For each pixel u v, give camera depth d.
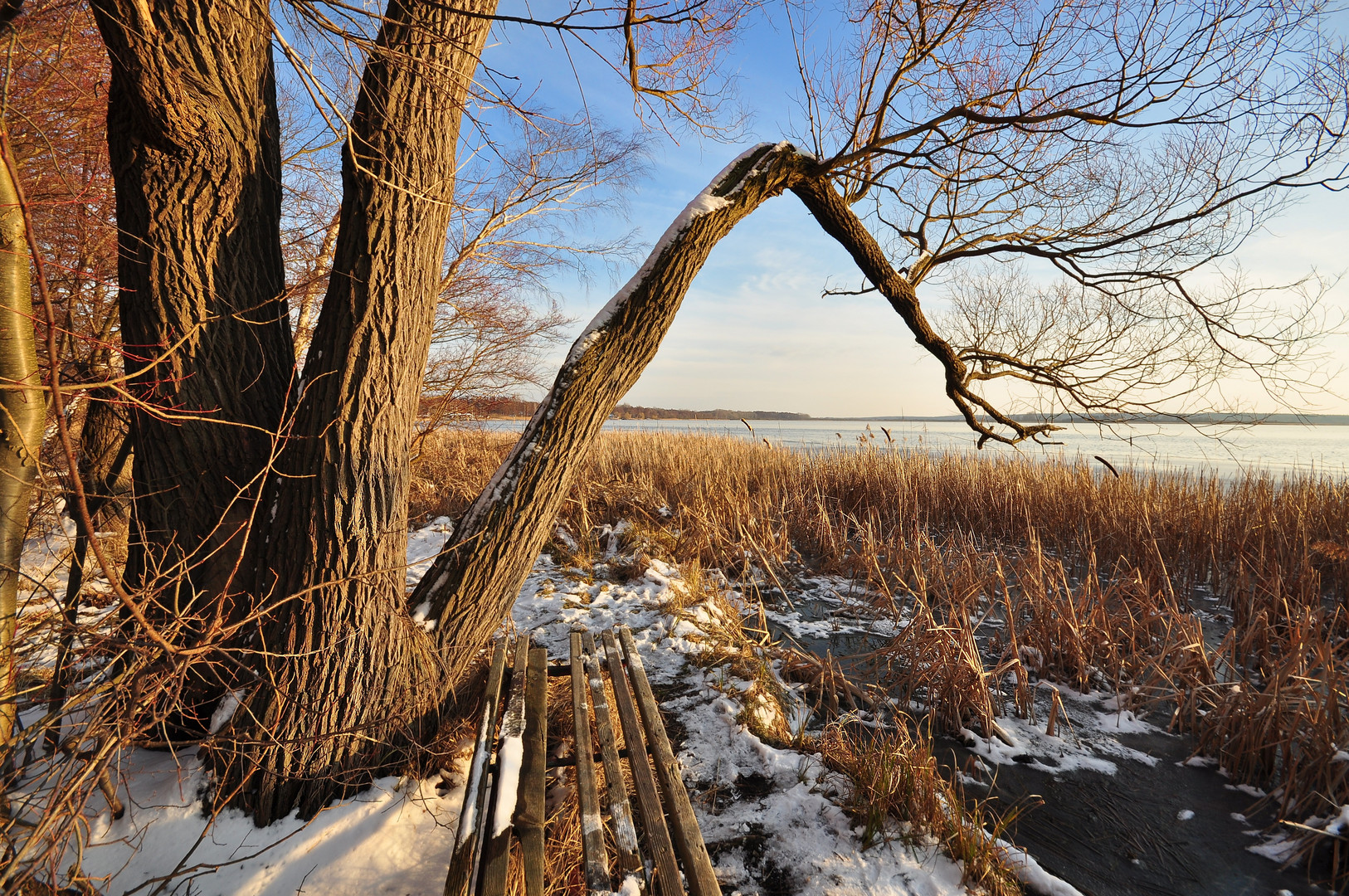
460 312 6.86
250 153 2.57
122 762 2.54
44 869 1.90
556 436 2.94
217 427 2.57
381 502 2.60
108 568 1.55
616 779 2.22
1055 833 3.09
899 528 8.45
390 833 2.46
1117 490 8.89
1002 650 5.10
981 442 4.31
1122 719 4.27
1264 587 5.81
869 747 3.19
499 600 3.03
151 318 2.46
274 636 2.51
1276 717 3.49
